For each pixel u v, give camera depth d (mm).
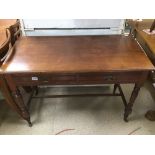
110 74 1267
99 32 1746
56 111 1815
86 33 1747
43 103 1901
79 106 1867
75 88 2096
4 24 1627
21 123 1702
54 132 1618
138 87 1396
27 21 1641
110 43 1497
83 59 1287
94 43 1493
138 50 1403
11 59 1287
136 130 1636
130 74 1278
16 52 1367
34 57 1309
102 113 1795
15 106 1506
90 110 1825
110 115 1774
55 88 2086
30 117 1749
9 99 1433
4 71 1183
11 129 1648
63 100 1936
